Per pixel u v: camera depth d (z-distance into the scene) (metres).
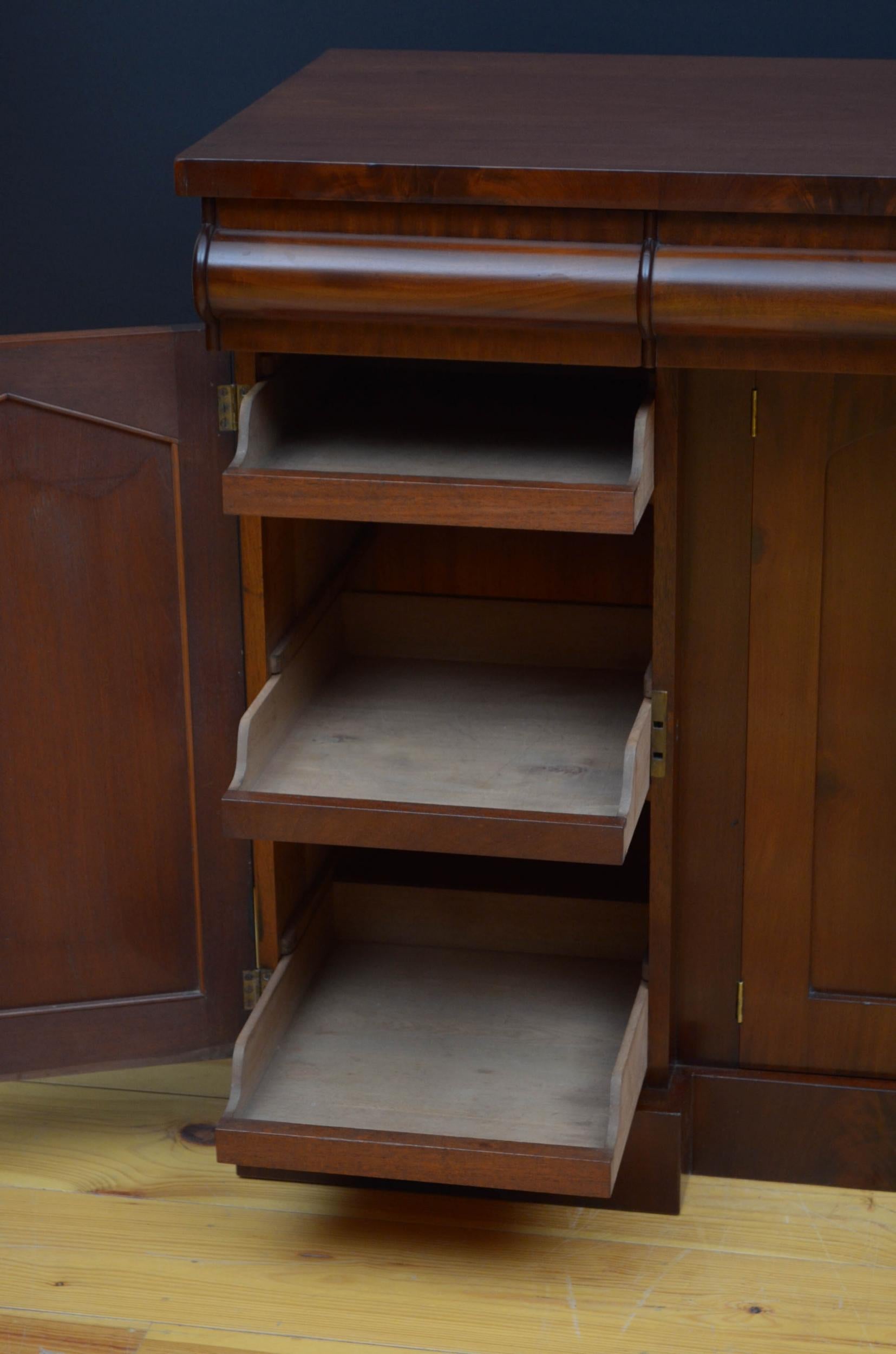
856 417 1.84
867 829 1.99
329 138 1.76
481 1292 1.94
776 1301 1.92
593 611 2.18
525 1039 2.08
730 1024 2.10
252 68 2.45
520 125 1.83
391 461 1.83
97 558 1.99
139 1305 1.92
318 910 2.23
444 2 2.39
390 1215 2.07
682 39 2.37
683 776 2.01
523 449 1.88
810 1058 2.09
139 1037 2.20
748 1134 2.12
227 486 1.76
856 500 1.88
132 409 1.94
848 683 1.94
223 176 1.69
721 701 1.97
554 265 1.66
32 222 2.55
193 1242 2.02
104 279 2.57
